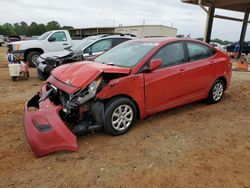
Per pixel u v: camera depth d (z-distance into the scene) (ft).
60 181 10.36
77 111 13.34
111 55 17.28
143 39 18.12
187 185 10.14
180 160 11.91
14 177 10.61
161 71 15.40
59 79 14.44
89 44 30.73
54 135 11.84
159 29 116.57
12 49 41.52
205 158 12.13
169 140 13.88
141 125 15.80
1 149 12.88
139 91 14.40
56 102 14.62
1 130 15.26
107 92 13.24
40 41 42.86
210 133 14.90
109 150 12.71
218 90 19.99
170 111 18.44
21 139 13.99
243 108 19.42
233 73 35.63
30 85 28.53
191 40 17.83
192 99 17.84
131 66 14.75
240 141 13.97
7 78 33.17
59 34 44.19
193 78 17.29
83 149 12.76
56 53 31.86
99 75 13.32
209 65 18.33
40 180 10.42
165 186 10.07
